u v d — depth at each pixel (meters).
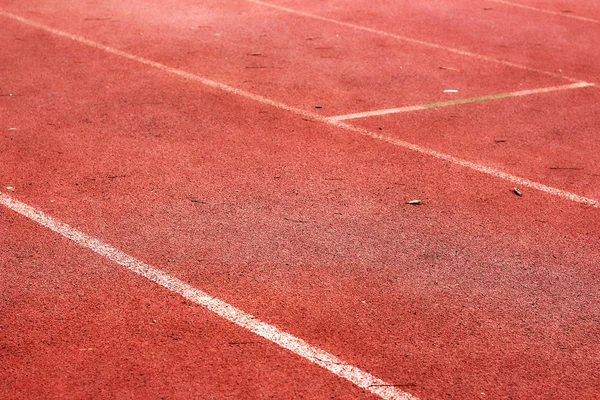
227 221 5.96
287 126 8.03
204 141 7.53
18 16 12.10
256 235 5.77
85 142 7.37
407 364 4.40
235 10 13.10
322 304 4.94
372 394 4.14
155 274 5.19
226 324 4.69
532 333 4.76
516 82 10.01
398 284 5.22
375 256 5.55
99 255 5.39
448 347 4.57
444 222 6.12
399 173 7.00
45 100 8.48
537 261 5.62
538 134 8.20
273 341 4.55
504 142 7.92
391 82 9.68
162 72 9.64
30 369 4.20
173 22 12.09
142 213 6.02
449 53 11.16
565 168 7.35
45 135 7.50
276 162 7.11
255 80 9.48
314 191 6.54
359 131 7.98
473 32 12.45
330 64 10.30
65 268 5.20
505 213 6.35
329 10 13.45
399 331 4.71
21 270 5.15
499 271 5.46
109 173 6.71
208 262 5.37
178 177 6.70
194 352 4.41
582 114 8.92
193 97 8.79
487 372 4.37
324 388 4.16
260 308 4.87
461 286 5.24
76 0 13.32
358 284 5.19
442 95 9.30
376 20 12.91
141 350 4.40
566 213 6.42
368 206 6.32
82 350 4.38
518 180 7.01
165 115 8.19
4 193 6.25
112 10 12.73
